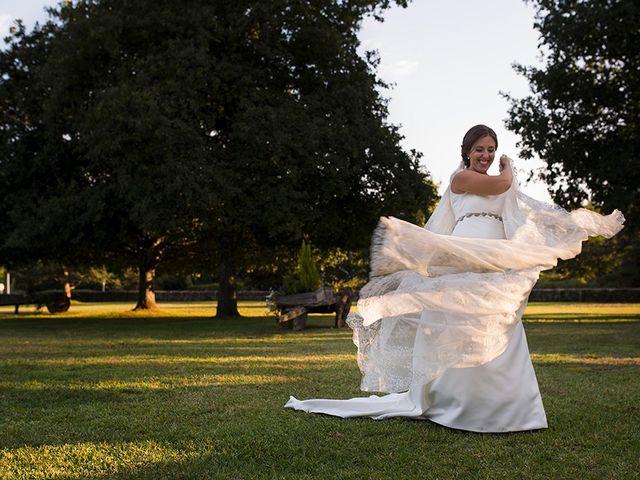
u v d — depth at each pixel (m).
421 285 4.12
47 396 5.57
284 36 20.30
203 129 18.45
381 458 3.56
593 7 17.30
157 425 4.37
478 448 3.73
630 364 7.60
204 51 18.17
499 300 4.03
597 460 3.48
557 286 47.81
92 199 19.25
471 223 4.54
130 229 22.73
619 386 5.84
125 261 27.84
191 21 18.44
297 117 18.73
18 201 21.08
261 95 19.06
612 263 32.12
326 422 4.40
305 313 14.59
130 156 17.28
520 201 4.61
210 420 4.51
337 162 18.67
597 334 12.69
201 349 10.09
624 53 18.09
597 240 29.17
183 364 7.89
